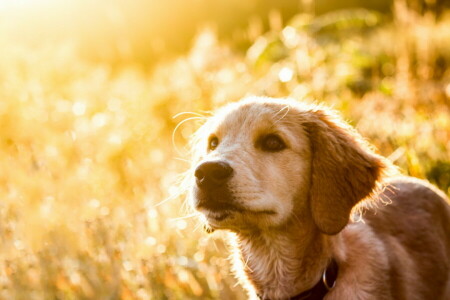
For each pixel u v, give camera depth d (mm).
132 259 925
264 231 770
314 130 783
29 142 1194
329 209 761
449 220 872
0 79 1439
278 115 784
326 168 771
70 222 986
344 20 2174
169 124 1389
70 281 938
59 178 1080
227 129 790
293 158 770
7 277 938
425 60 1472
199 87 1484
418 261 809
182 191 831
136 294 906
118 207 1016
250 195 743
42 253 957
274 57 1891
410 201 851
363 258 756
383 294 747
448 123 1174
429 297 801
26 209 1004
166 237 962
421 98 1298
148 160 1165
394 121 1159
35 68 1602
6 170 1086
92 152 1195
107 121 1303
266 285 780
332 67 1648
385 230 811
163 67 1996
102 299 930
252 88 1481
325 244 761
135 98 1449
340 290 751
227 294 902
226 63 1685
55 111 1349
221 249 949
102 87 1639
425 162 1064
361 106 1289
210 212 748
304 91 1354
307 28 2092
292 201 766
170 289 920
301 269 765
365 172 781
